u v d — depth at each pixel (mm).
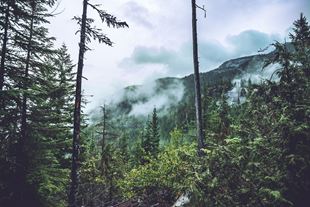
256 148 7695
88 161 32094
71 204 14383
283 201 7082
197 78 15961
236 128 8562
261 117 8328
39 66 17812
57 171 18000
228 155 7961
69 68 25000
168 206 16641
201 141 14633
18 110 15906
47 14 17359
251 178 7547
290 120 7465
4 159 15797
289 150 7344
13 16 15719
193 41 16422
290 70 8031
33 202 16844
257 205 7309
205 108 29859
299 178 7152
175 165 10836
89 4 15086
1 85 15266
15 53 16234
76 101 15016
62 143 19062
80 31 15031
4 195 15922
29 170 16641
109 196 33938
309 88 7902
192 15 16547
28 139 17000
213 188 7773
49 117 18172
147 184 17172
